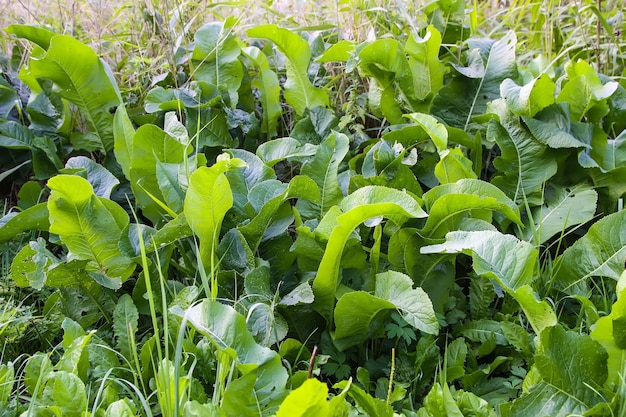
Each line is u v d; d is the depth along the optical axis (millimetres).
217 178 2025
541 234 2664
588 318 2229
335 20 3828
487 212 2506
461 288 2580
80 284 2328
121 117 2596
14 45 3496
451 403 1894
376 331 2312
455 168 2557
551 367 1904
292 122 3377
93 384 2045
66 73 2775
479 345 2398
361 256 2344
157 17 3379
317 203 2514
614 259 2314
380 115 3221
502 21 4316
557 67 3666
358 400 1868
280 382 1758
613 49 3848
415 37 3047
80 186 2105
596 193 2695
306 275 2385
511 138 2789
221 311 1811
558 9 4238
